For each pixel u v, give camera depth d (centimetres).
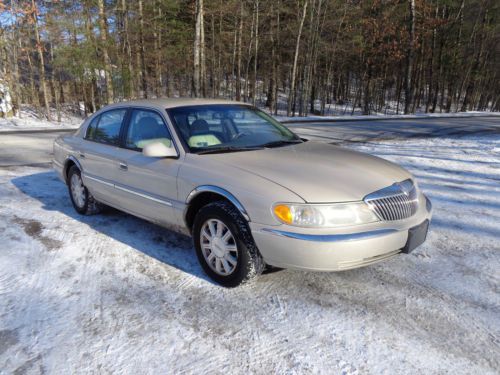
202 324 269
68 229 443
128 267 352
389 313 282
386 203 291
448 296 304
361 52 3428
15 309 284
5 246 395
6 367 226
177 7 2527
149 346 246
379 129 1603
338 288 317
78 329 262
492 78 4700
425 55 3897
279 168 311
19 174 727
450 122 2030
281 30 3161
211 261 325
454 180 672
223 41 3212
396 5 3131
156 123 382
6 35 2109
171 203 348
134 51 2520
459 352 240
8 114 2405
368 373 223
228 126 396
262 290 314
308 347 245
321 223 269
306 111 2800
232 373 223
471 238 420
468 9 3706
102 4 2052
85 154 460
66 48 2027
